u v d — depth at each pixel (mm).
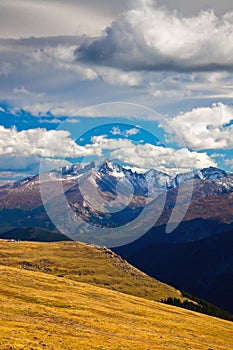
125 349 77000
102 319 114625
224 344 115500
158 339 98125
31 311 104875
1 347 62375
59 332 83438
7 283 146250
